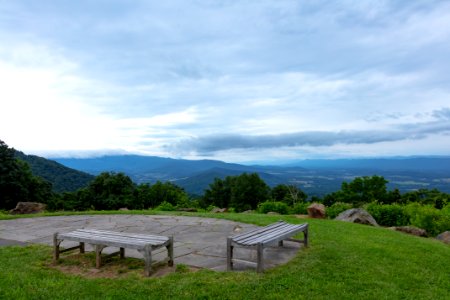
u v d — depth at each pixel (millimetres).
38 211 16594
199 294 4664
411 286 5301
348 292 4883
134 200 43625
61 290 4867
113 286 5004
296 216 13391
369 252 7012
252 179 61562
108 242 5742
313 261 6164
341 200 44906
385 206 13836
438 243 8891
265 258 6504
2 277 5402
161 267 5883
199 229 9797
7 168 34219
